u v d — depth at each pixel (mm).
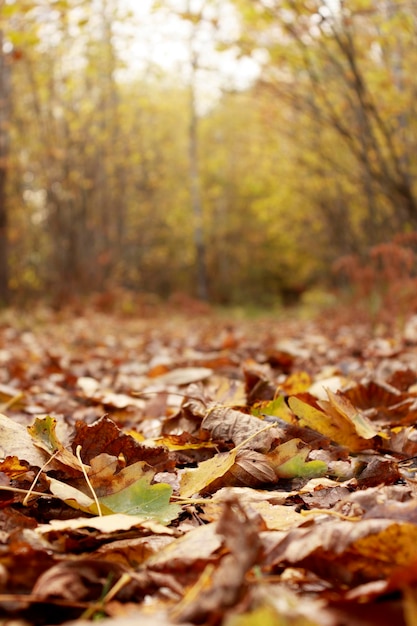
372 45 7410
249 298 34031
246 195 30500
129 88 20859
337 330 8516
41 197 16094
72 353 6574
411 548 1048
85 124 16406
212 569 1091
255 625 770
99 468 1567
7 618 999
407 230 9555
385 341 5457
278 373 4117
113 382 4066
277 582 1065
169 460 1834
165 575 1108
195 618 925
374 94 8578
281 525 1312
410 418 2350
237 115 26203
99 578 1094
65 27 6609
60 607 1029
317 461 1794
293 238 25016
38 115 14180
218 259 34906
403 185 7930
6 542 1221
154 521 1303
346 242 15484
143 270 30438
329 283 24000
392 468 1707
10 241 13836
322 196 15703
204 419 2094
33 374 4543
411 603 859
